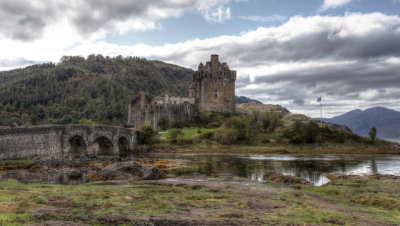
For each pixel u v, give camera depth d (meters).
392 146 119.25
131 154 96.75
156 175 44.50
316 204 24.28
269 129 136.62
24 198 22.05
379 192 30.92
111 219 17.17
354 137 127.56
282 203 24.22
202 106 167.25
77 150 75.94
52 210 19.17
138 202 22.78
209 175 45.00
